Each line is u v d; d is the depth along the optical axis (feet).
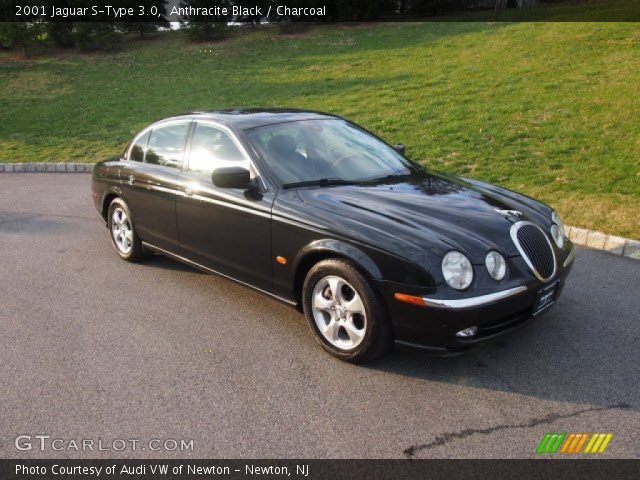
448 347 10.40
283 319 13.94
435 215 11.44
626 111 32.99
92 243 21.02
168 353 12.38
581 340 12.34
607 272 16.39
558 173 25.41
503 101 39.22
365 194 12.42
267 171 13.12
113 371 11.67
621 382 10.66
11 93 67.00
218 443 9.29
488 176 26.08
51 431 9.72
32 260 19.21
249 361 11.93
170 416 10.05
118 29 91.76
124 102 58.95
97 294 15.94
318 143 14.29
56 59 83.56
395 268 10.37
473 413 9.84
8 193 31.12
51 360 12.19
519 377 10.93
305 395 10.58
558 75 44.11
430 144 32.40
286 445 9.17
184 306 14.89
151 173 16.35
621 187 22.79
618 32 55.67
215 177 12.53
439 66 55.01
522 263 10.90
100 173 19.17
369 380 11.01
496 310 10.29
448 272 10.12
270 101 50.80
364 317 10.96
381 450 8.96
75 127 50.83
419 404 10.16
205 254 14.88
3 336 13.42
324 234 11.41
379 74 55.83
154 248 17.19
